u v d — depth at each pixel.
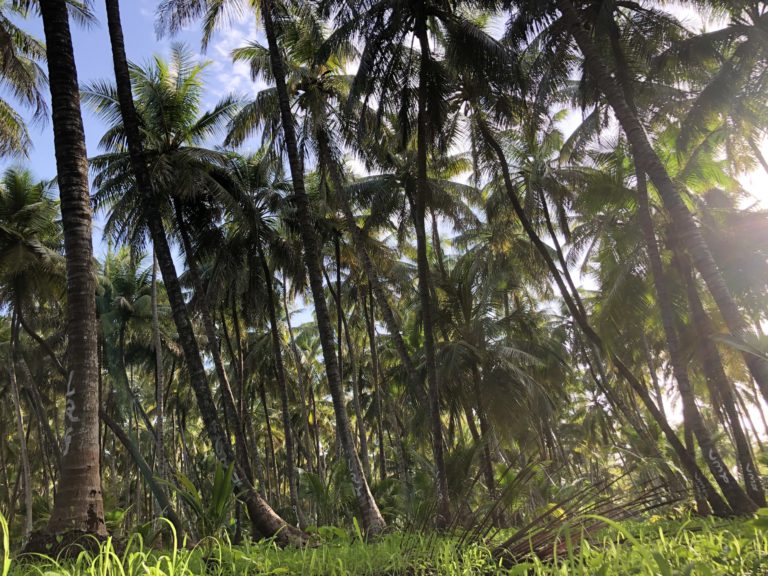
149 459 38.25
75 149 8.27
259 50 18.84
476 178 19.19
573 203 19.59
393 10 12.89
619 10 13.28
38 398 25.78
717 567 2.54
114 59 11.69
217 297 22.22
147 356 30.61
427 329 13.30
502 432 19.39
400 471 22.86
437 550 3.74
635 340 25.05
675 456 16.23
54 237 22.88
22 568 4.32
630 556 2.65
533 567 2.83
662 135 17.19
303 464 39.47
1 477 36.19
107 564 2.78
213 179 17.20
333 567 3.39
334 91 18.75
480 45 13.12
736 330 9.59
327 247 24.83
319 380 38.03
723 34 12.58
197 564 3.97
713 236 16.42
